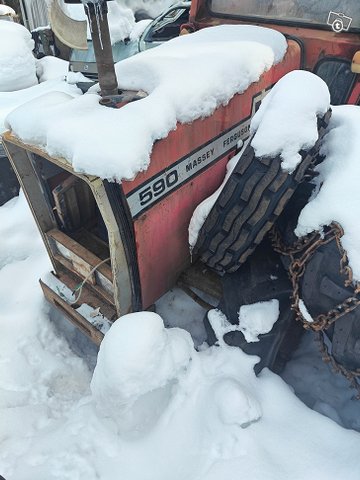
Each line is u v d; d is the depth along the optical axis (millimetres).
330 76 2363
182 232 2047
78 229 2320
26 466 1729
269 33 2219
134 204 1643
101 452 1737
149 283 2037
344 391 2027
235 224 1763
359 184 1556
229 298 1989
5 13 6102
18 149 1875
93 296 2223
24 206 3180
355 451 1650
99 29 1549
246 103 2031
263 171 1619
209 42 2117
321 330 1729
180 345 1813
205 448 1677
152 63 1820
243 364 1923
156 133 1578
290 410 1819
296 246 1724
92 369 2273
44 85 5031
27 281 2652
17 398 2074
